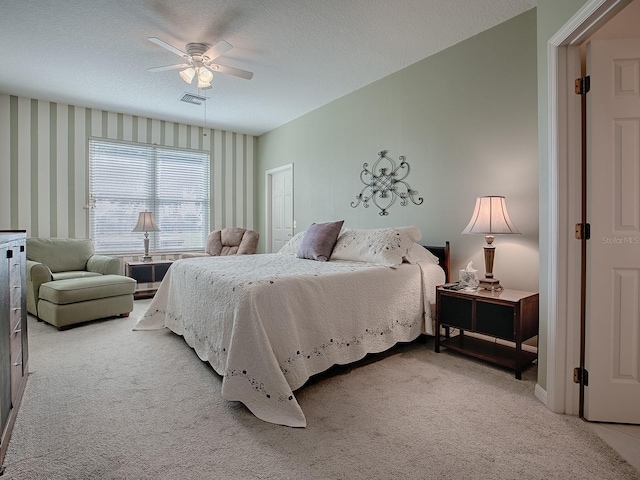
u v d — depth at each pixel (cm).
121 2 254
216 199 593
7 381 154
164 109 488
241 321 188
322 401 195
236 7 262
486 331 241
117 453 147
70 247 440
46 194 455
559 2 178
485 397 199
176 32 294
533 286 266
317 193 489
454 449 151
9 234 175
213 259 335
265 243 615
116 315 374
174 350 276
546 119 190
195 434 162
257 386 182
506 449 151
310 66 359
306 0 254
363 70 369
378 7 263
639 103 170
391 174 379
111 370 236
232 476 134
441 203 330
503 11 269
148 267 477
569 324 180
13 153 434
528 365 245
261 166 626
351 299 238
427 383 218
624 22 183
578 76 177
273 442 156
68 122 468
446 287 271
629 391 172
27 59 339
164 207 544
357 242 319
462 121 312
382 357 264
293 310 206
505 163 283
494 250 267
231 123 558
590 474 136
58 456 145
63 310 326
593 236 174
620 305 173
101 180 493
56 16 270
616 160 172
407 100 361
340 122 446
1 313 147
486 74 295
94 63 348
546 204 191
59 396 198
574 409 181
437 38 307
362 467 139
